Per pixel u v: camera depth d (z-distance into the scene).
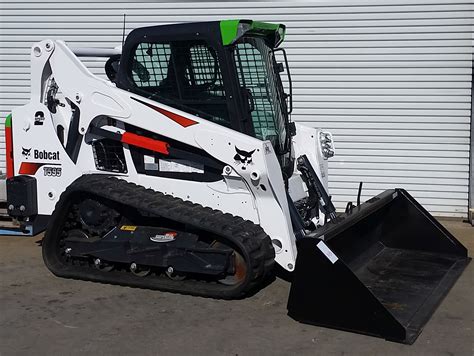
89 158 6.08
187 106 5.66
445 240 6.44
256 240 5.23
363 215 5.66
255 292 5.66
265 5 8.48
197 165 5.67
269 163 5.29
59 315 5.18
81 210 5.93
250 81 5.71
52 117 6.16
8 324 5.01
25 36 9.01
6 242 7.30
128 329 4.91
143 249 5.62
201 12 8.62
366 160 8.54
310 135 6.59
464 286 5.77
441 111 8.27
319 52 8.44
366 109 8.45
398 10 8.19
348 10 8.30
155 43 5.69
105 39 8.88
